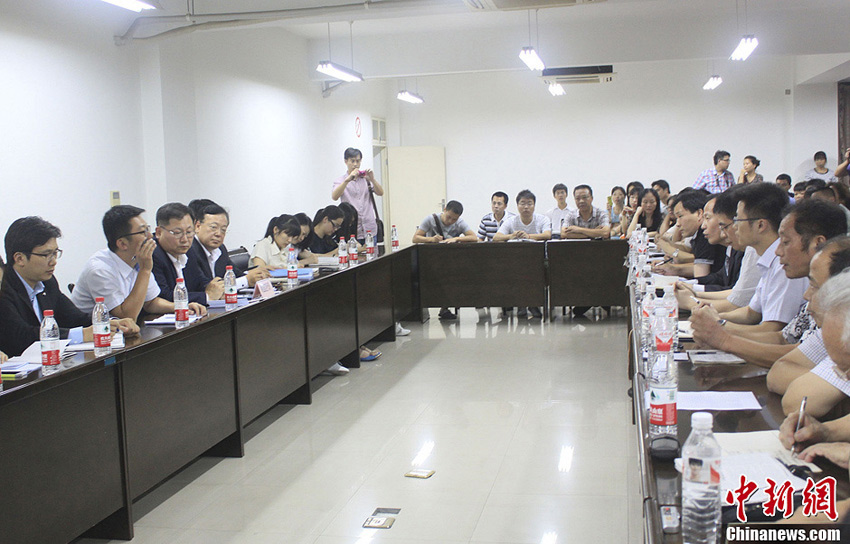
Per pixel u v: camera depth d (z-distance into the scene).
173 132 6.98
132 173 6.67
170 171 6.93
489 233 8.24
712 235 3.88
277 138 9.38
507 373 5.52
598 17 9.37
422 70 10.01
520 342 6.62
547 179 13.24
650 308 3.00
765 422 1.92
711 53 9.43
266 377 4.27
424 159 13.48
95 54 6.16
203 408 3.56
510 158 13.35
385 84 13.62
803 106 12.20
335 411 4.70
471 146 13.49
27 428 2.44
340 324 5.48
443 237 8.04
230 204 8.21
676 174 12.78
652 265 5.54
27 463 2.44
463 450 3.90
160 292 4.01
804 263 2.34
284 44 9.56
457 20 9.27
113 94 6.40
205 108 7.66
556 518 3.05
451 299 7.81
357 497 3.33
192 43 7.36
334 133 11.27
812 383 1.92
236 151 8.33
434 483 3.47
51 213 5.64
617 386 5.06
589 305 7.55
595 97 12.96
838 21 9.15
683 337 2.97
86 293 3.68
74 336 3.10
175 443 3.31
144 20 6.56
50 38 5.63
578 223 8.08
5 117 5.19
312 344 4.96
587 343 6.49
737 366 2.52
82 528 2.70
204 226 4.59
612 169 13.00
